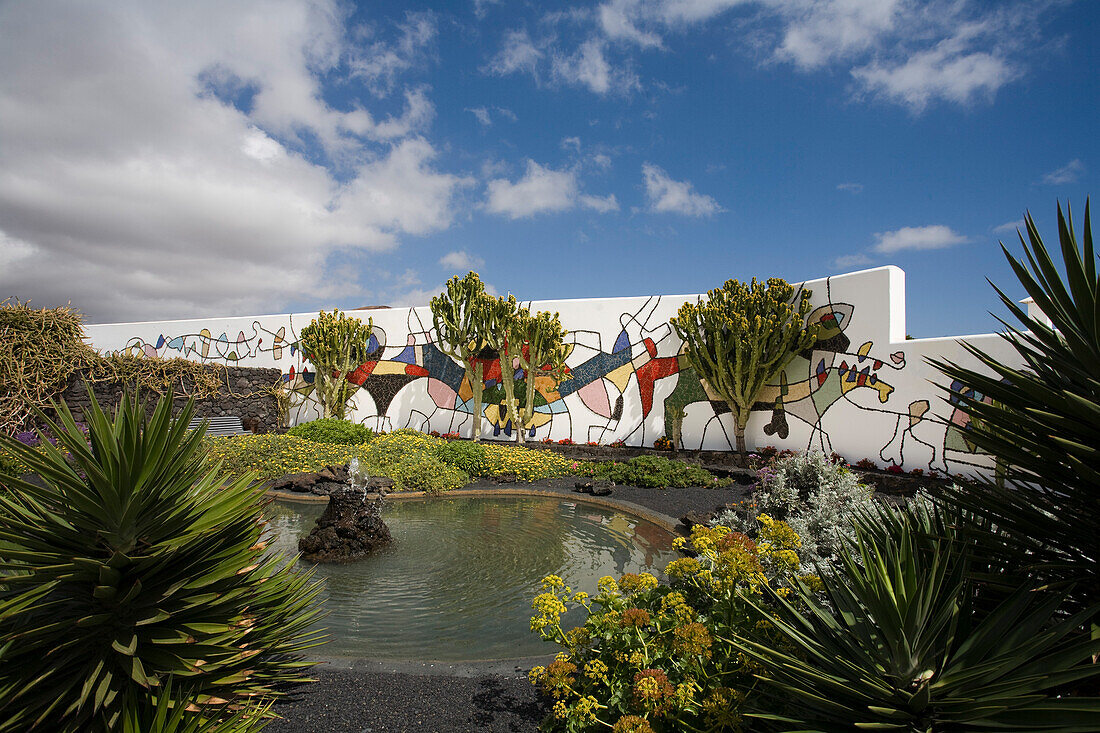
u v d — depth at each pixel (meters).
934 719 1.71
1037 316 7.86
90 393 2.55
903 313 10.10
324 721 2.90
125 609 2.51
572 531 7.68
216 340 19.89
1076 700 1.46
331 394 16.33
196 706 2.61
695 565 3.01
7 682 2.27
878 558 1.96
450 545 6.93
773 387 12.09
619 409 14.24
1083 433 1.83
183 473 2.81
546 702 3.13
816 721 1.89
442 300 14.74
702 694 2.52
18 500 2.68
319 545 6.41
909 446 9.57
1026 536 2.09
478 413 15.05
